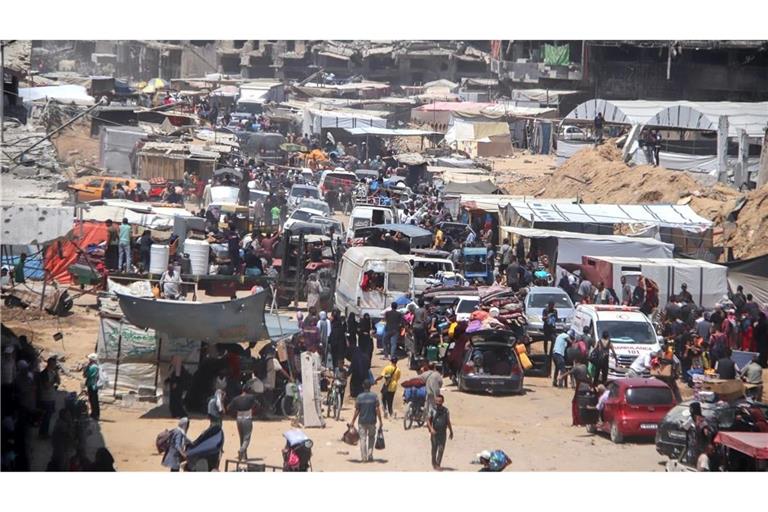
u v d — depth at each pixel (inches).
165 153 7007.9
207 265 4581.7
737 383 3036.4
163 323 2908.5
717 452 2346.2
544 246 4862.2
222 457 2554.1
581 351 3398.1
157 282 4033.0
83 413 2682.1
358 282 4094.5
